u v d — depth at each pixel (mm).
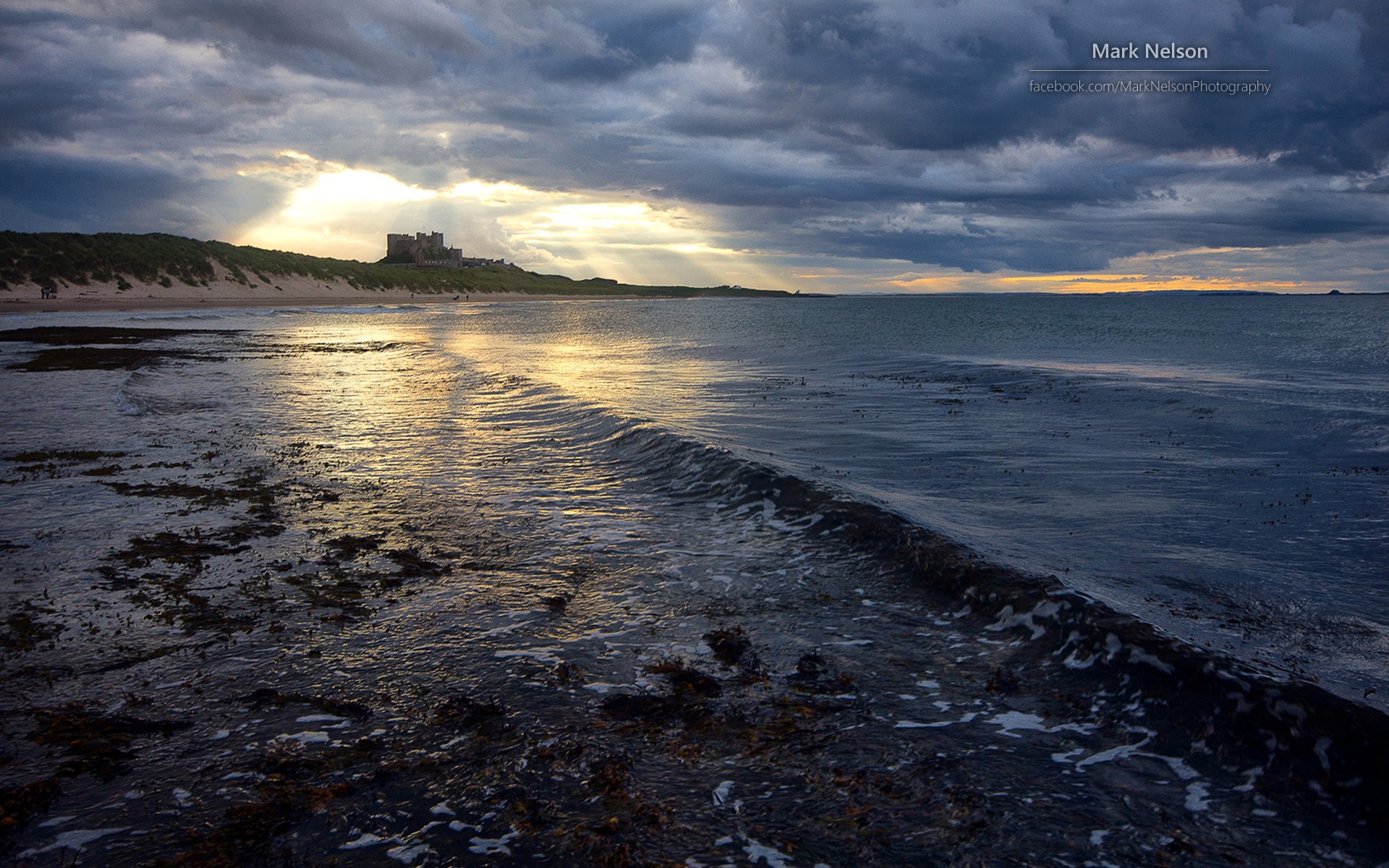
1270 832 3449
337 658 5121
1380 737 3945
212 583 6477
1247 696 4332
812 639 5469
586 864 3191
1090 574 6480
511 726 4289
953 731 4266
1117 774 3871
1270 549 7340
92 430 13398
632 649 5301
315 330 48094
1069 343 41250
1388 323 56344
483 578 6668
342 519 8383
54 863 3199
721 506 8867
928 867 3193
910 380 23203
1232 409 15477
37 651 5191
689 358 32750
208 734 4203
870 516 7621
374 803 3615
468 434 13516
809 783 3773
